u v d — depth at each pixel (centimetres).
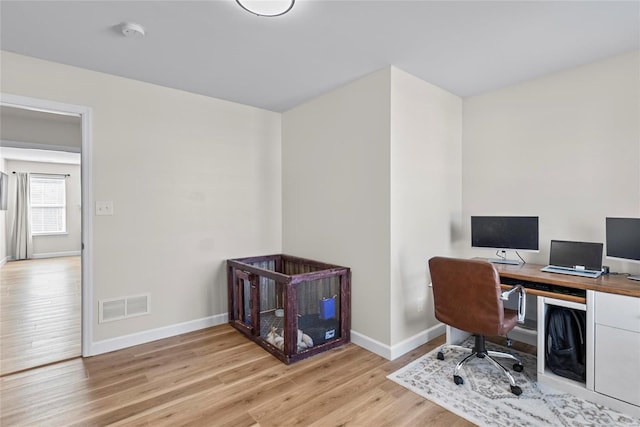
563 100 267
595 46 225
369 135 272
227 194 340
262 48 226
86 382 223
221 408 194
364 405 197
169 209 304
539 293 220
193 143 317
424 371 238
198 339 298
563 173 268
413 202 277
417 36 210
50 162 794
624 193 238
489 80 287
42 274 591
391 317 259
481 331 218
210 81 287
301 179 349
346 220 296
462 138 333
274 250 376
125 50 229
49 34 208
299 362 253
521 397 205
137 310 287
